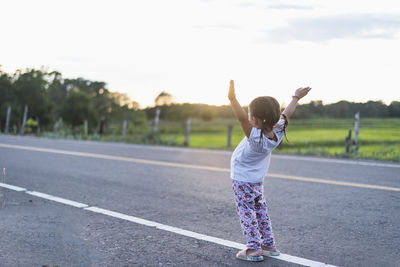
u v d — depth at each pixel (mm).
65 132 23875
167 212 5441
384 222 4996
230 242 4215
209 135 38469
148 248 4020
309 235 4488
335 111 30656
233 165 3729
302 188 7055
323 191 6805
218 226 4797
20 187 7105
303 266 3588
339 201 6094
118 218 5125
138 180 7871
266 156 3639
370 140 21859
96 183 7539
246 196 3670
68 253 3809
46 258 3664
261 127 3400
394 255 3877
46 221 4879
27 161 10617
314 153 12672
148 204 5898
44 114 67688
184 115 57000
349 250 4008
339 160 10914
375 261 3719
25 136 22672
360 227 4785
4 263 3535
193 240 4277
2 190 6836
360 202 6027
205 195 6531
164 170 9141
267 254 3836
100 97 100438
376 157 11555
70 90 89562
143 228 4699
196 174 8586
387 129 26750
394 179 7930
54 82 84812
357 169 9227
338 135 25344
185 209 5613
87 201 6055
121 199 6215
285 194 6578
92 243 4141
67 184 7426
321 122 31359
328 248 4062
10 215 5133
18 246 3973
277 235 4484
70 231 4512
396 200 6156
